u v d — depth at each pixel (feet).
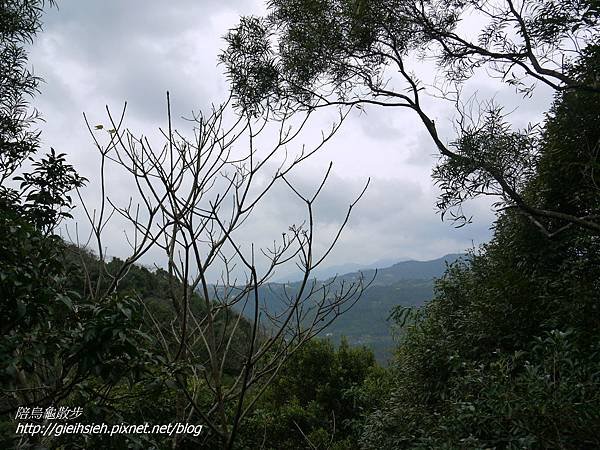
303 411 27.91
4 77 15.52
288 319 9.86
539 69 14.69
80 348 8.21
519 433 11.09
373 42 16.19
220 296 10.92
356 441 25.85
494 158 14.71
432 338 19.94
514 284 17.25
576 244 15.94
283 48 16.21
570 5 13.69
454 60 16.28
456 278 21.80
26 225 8.81
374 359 32.27
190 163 10.26
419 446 13.48
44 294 8.25
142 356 8.82
